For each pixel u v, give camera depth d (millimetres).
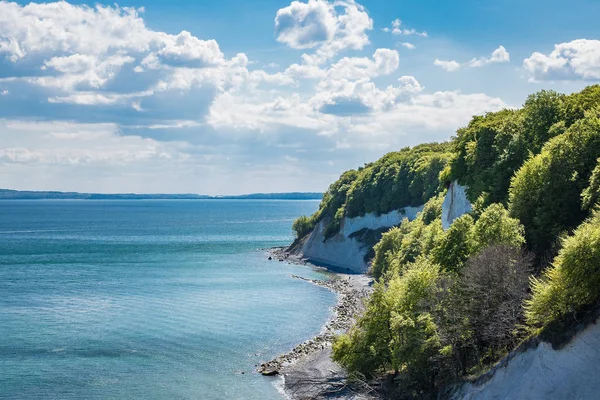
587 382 38562
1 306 100375
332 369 66000
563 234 53406
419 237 96688
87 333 82688
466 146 91625
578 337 39688
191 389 62375
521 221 61656
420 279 56219
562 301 41281
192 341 79438
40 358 71625
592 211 49625
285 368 68500
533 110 80188
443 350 49281
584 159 60188
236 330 85125
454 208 91438
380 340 57469
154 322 89000
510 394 41938
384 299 58344
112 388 62344
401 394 52875
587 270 40562
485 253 51656
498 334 46562
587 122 63125
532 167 62344
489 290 48688
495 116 98562
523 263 50531
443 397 48625
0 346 76188
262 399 59781
